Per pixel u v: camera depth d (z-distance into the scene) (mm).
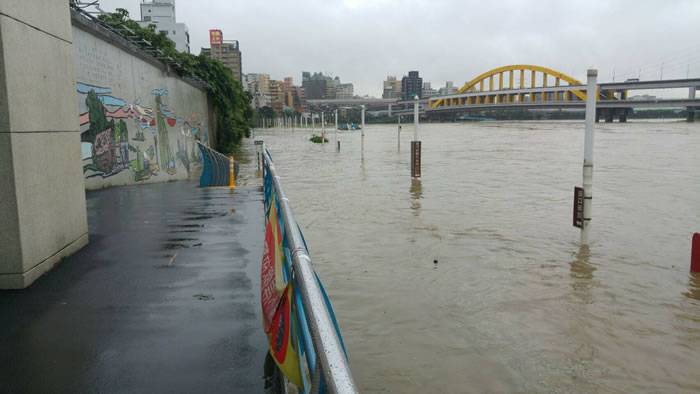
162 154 22969
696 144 59312
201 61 38656
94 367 3684
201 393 3363
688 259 12516
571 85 145375
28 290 5160
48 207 5758
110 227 8438
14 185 4980
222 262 6289
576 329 8375
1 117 4844
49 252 5809
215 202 11477
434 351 7629
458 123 188000
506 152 50750
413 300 9625
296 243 2574
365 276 11023
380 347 7746
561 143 65438
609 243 14016
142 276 5695
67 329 4297
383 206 19922
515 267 11758
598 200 21484
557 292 10125
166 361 3775
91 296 5047
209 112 38156
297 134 124625
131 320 4500
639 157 43125
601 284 10594
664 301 9680
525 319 8789
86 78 14930
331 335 1631
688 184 26312
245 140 89938
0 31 4680
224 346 4016
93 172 15227
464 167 35969
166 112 23938
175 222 8922
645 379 6879
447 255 12734
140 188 15195
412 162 28625
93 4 15156
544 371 7082
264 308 3885
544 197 21984
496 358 7422
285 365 2746
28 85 5199
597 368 7160
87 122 14906
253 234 7918
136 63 19703
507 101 156750
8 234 5086
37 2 5371
